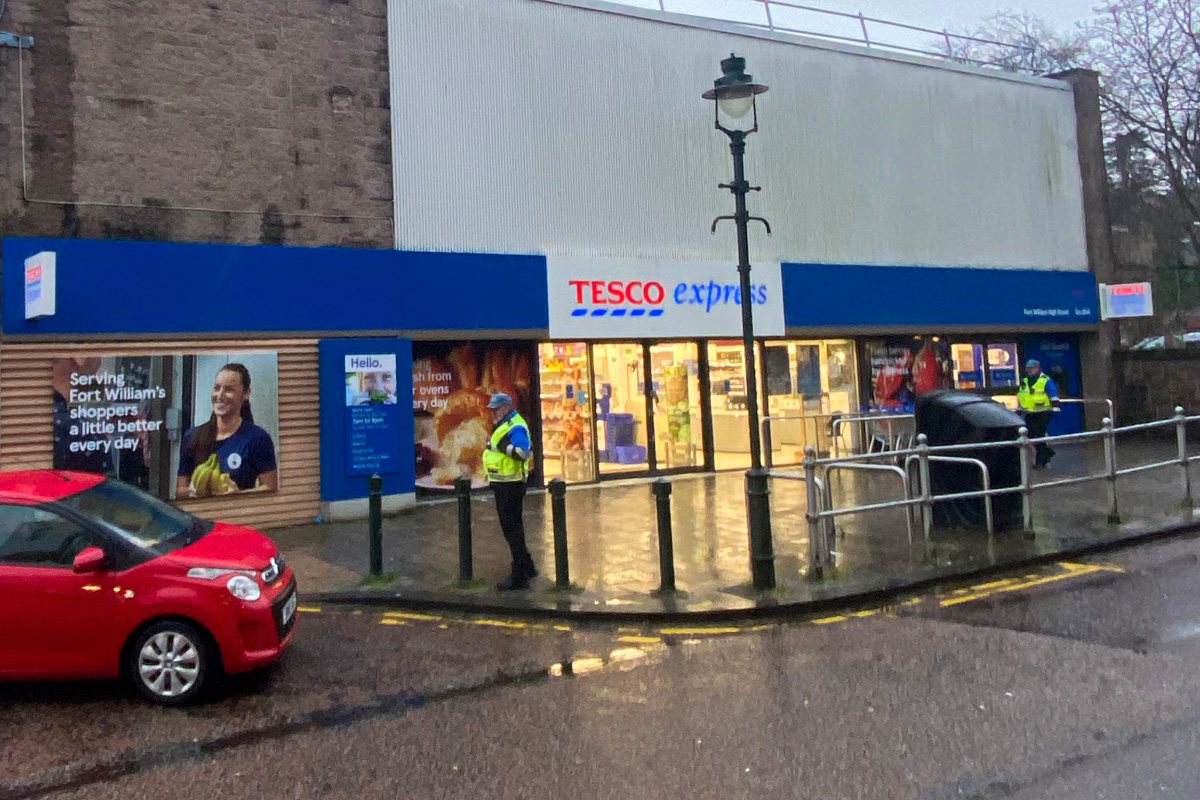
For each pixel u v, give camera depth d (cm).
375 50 1316
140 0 1162
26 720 577
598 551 1009
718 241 1609
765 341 1698
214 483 1161
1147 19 2220
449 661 678
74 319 1095
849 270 1738
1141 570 872
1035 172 2025
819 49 1745
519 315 1408
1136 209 2753
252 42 1229
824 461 883
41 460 1074
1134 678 577
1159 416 2047
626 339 1545
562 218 1463
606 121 1509
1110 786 428
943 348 1908
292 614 667
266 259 1215
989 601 789
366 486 1252
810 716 539
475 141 1391
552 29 1468
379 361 1270
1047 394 1572
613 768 479
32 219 1089
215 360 1168
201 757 513
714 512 1230
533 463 1455
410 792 460
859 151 1778
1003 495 1038
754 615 768
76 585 595
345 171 1287
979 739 493
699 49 1608
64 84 1116
